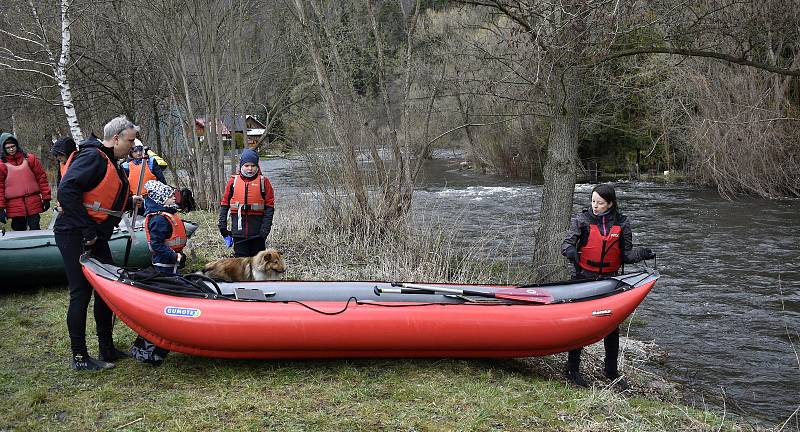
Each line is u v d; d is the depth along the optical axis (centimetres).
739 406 505
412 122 1187
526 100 796
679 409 443
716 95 1673
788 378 564
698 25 768
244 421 361
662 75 1758
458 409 390
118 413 369
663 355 618
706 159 1703
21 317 557
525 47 855
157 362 443
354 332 441
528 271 830
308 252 920
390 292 497
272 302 443
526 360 538
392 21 1148
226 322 427
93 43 1355
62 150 600
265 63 1414
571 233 514
